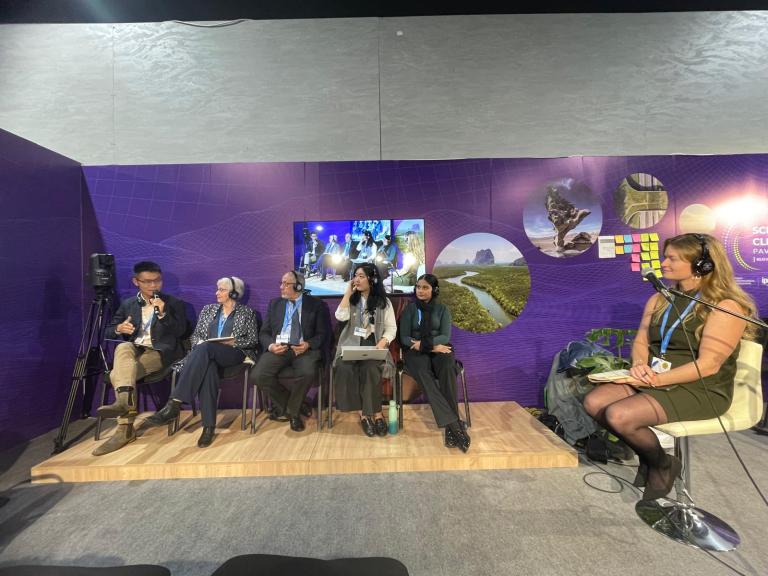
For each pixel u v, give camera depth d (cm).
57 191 288
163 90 332
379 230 318
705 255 155
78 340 302
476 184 321
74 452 225
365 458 210
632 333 287
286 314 275
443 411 225
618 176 321
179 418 282
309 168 320
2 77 330
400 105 332
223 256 318
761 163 321
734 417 152
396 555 143
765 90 332
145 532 160
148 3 322
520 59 332
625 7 331
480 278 320
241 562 83
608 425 154
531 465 213
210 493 190
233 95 333
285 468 209
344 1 324
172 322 269
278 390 266
